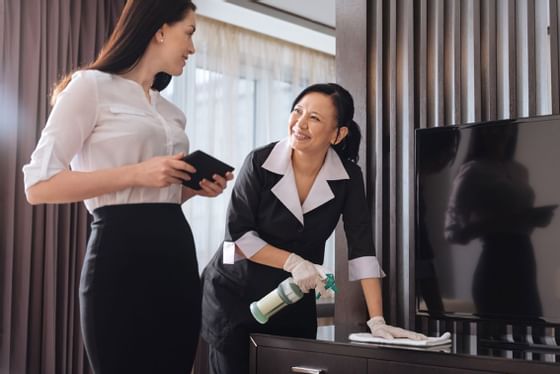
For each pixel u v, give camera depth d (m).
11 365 3.36
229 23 4.52
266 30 4.63
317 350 1.87
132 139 1.52
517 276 1.95
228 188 4.55
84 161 1.53
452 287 2.06
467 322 2.25
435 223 2.10
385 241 2.41
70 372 3.54
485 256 2.00
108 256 1.47
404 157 2.39
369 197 2.46
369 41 2.51
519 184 1.95
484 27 2.28
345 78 2.54
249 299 2.05
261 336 1.99
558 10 2.13
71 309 3.55
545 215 1.91
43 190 1.42
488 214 2.00
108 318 1.46
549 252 1.90
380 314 1.98
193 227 4.36
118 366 1.47
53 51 3.56
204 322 2.14
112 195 1.50
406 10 2.40
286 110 4.97
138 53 1.56
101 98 1.51
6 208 3.35
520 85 2.21
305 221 2.05
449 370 1.64
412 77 2.38
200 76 4.47
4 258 3.33
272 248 1.94
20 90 3.46
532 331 2.14
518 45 2.21
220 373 2.11
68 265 3.56
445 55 2.35
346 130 2.05
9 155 3.37
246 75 4.73
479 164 2.03
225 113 4.57
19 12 3.43
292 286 1.81
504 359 1.56
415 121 2.38
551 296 1.89
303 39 4.84
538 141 1.93
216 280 2.11
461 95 2.30
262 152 2.05
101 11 3.76
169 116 1.72
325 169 2.07
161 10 1.55
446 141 2.09
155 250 1.51
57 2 3.58
